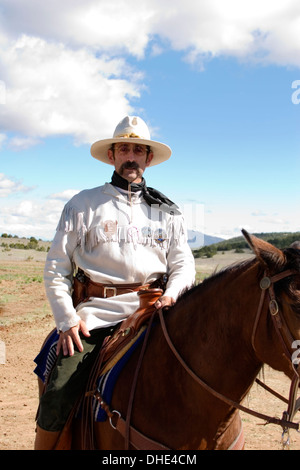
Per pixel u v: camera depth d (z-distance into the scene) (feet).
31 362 33.37
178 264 11.42
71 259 11.28
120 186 11.52
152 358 9.26
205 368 8.68
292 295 7.46
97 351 10.28
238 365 8.52
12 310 51.85
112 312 10.55
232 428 9.06
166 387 8.85
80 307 10.94
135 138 11.44
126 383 9.24
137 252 10.94
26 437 20.10
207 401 8.57
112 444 9.00
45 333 42.22
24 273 96.02
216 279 9.12
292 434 21.22
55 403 9.43
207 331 8.82
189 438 8.52
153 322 10.03
